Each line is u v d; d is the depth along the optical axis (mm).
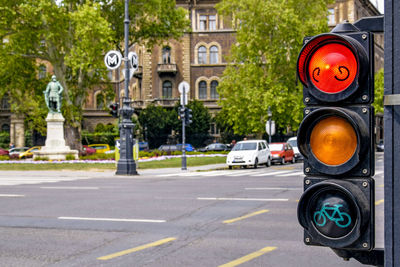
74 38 39688
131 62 25234
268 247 7051
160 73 59781
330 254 6594
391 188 1886
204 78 60062
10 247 7301
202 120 56406
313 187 1996
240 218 9578
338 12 58312
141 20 44312
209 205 11477
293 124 41062
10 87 43281
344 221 1943
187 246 7199
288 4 40375
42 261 6434
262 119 41000
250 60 41094
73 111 41688
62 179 21656
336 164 1989
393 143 1887
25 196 13828
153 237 7902
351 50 1976
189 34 59969
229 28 59750
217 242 7438
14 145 63031
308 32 39094
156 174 24953
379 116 45594
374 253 2068
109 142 64812
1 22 37500
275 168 30156
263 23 39875
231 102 42156
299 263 6152
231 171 26781
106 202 12266
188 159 38312
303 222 2023
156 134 56875
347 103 2025
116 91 71875
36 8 36781
